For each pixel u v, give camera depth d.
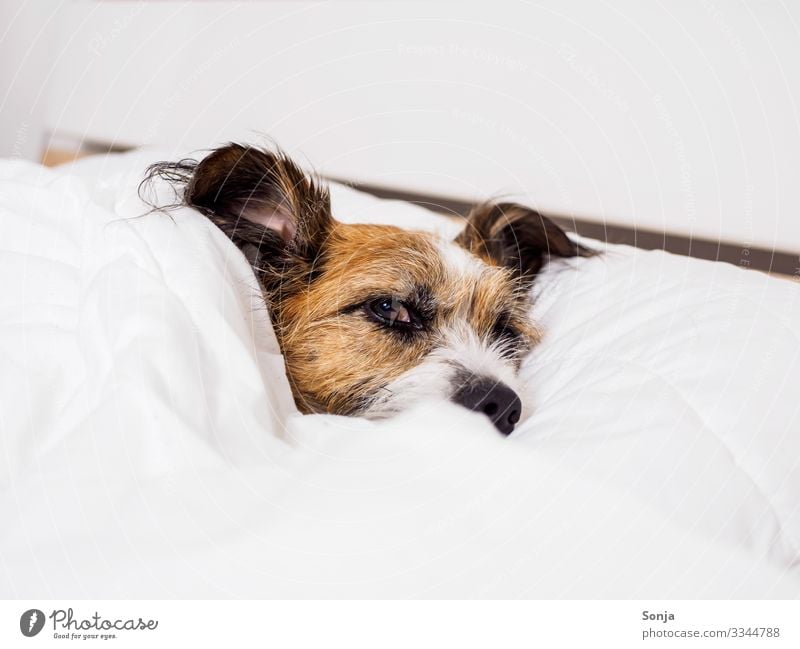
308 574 0.25
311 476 0.28
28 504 0.26
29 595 0.24
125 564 0.25
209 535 0.26
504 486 0.28
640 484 0.28
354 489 0.28
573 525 0.27
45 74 0.74
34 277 0.33
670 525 0.27
